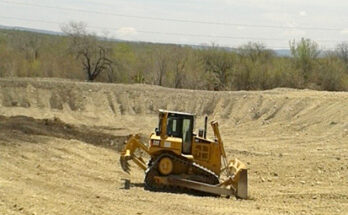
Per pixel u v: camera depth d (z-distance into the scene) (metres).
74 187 15.51
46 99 49.97
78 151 23.58
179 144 16.61
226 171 18.58
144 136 30.75
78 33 76.50
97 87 52.75
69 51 69.69
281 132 38.12
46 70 67.69
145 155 24.36
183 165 16.70
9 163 18.16
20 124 29.16
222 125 44.69
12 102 48.81
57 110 48.78
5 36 103.38
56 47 77.81
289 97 45.19
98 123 44.72
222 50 68.94
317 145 31.20
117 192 15.45
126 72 69.00
